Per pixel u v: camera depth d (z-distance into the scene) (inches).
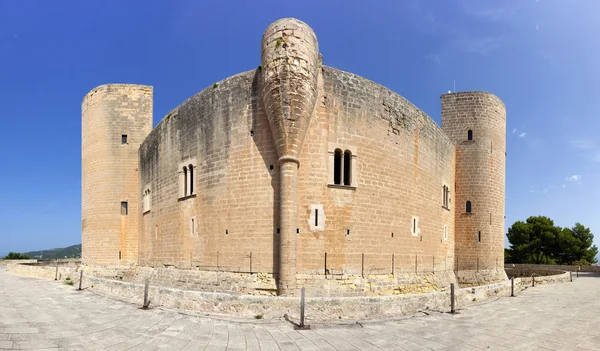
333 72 922.7
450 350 453.4
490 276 1417.3
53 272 1241.4
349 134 925.8
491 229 1449.3
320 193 879.7
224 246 929.5
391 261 975.0
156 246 1227.9
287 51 823.7
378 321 585.3
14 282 1122.0
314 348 455.2
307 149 879.1
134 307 668.7
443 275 1232.2
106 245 1441.9
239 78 952.3
